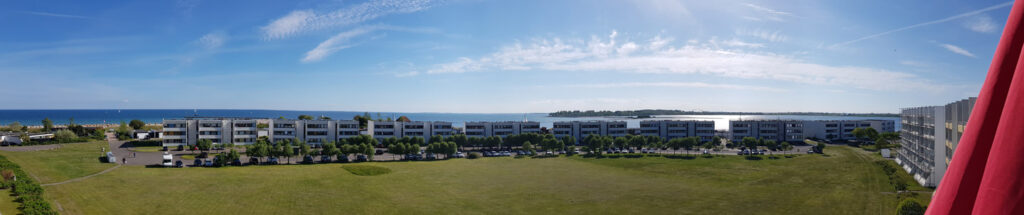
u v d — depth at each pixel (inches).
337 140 6092.5
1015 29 213.0
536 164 4252.0
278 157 4227.4
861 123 7613.2
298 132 5964.6
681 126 7249.0
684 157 4832.7
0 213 2011.6
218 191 2827.3
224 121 5792.3
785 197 2746.1
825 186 3088.1
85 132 6545.3
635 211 2436.0
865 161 4394.7
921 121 3452.3
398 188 3019.2
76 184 2928.2
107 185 2920.8
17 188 2335.1
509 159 4665.4
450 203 2608.3
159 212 2311.8
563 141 5255.9
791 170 3843.5
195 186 2960.1
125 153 4662.9
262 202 2571.4
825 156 4867.1
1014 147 179.8
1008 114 186.7
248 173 3526.1
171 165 3814.0
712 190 2974.9
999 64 217.9
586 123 7086.6
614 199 2711.6
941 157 3014.3
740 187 3078.2
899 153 4153.5
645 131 7239.2
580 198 2741.1
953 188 223.8
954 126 2741.1
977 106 229.9
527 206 2546.8
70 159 4035.4
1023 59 185.3
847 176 3496.6
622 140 5467.5
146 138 6348.4
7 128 7327.8
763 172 3742.6
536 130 6904.5
